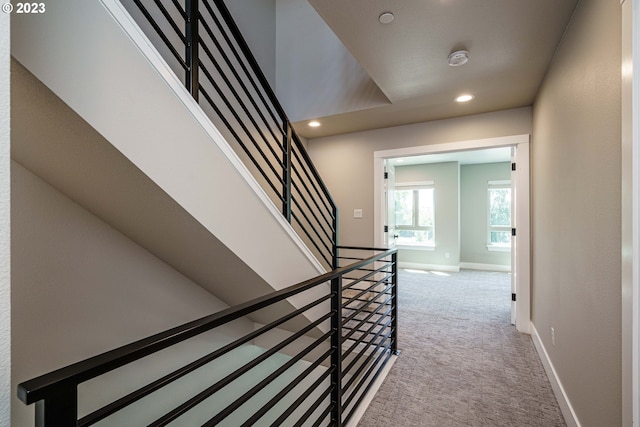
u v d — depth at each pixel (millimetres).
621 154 1118
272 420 2920
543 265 2518
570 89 1767
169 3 2373
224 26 3016
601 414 1317
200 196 1383
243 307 1084
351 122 3701
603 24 1300
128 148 1103
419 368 2436
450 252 6742
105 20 1047
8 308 449
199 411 2457
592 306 1419
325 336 1637
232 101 3039
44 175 1434
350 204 4164
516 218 3248
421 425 1802
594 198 1398
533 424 1803
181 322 2205
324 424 2570
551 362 2213
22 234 1434
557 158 2061
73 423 632
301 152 2408
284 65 3771
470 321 3492
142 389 755
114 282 1806
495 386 2178
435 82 2600
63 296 1577
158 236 1697
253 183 1705
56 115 1007
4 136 452
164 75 1235
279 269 1927
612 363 1209
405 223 7387
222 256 1667
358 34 1930
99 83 1027
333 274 1680
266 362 2906
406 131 3795
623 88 1074
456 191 6695
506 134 3252
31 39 891
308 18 3648
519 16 1752
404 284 5383
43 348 1502
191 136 1347
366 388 2105
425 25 1839
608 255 1247
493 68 2357
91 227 1695
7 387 445
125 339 1859
